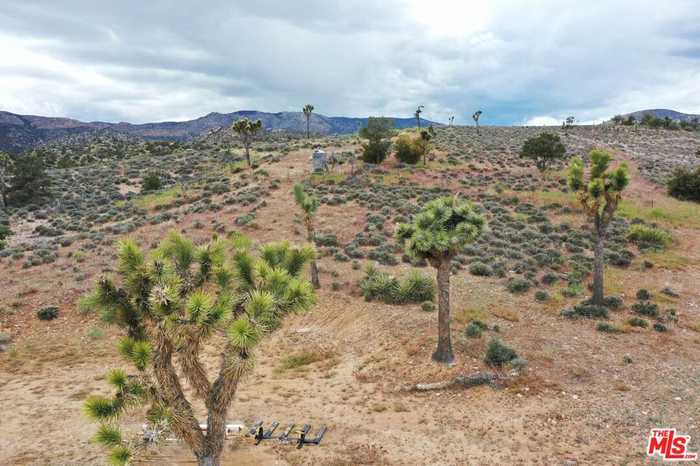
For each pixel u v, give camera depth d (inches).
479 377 548.4
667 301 799.1
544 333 680.4
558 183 1804.9
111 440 291.7
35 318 799.7
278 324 348.2
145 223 1411.2
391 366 605.0
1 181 2039.9
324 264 1034.1
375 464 407.8
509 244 1149.1
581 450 414.6
